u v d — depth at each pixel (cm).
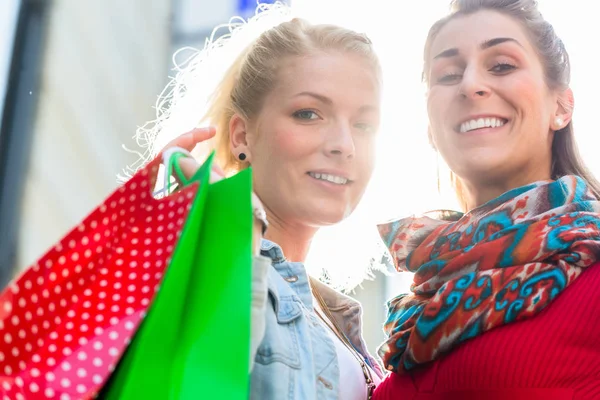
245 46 170
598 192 161
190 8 414
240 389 95
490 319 136
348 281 200
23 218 389
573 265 138
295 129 153
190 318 100
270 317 135
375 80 159
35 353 99
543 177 161
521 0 160
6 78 394
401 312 159
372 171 159
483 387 135
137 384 95
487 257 145
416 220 170
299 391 131
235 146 164
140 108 407
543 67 159
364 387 152
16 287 102
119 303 101
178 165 114
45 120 396
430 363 144
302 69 154
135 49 409
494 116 156
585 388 129
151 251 104
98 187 402
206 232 104
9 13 396
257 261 111
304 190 153
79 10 404
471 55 158
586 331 132
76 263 105
